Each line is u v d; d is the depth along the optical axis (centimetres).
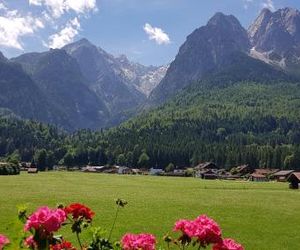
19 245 600
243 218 4859
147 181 13238
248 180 17675
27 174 15638
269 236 3856
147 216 4759
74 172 19812
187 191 8869
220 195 7925
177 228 698
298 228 4281
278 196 7950
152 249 700
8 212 4459
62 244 728
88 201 6109
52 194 7069
